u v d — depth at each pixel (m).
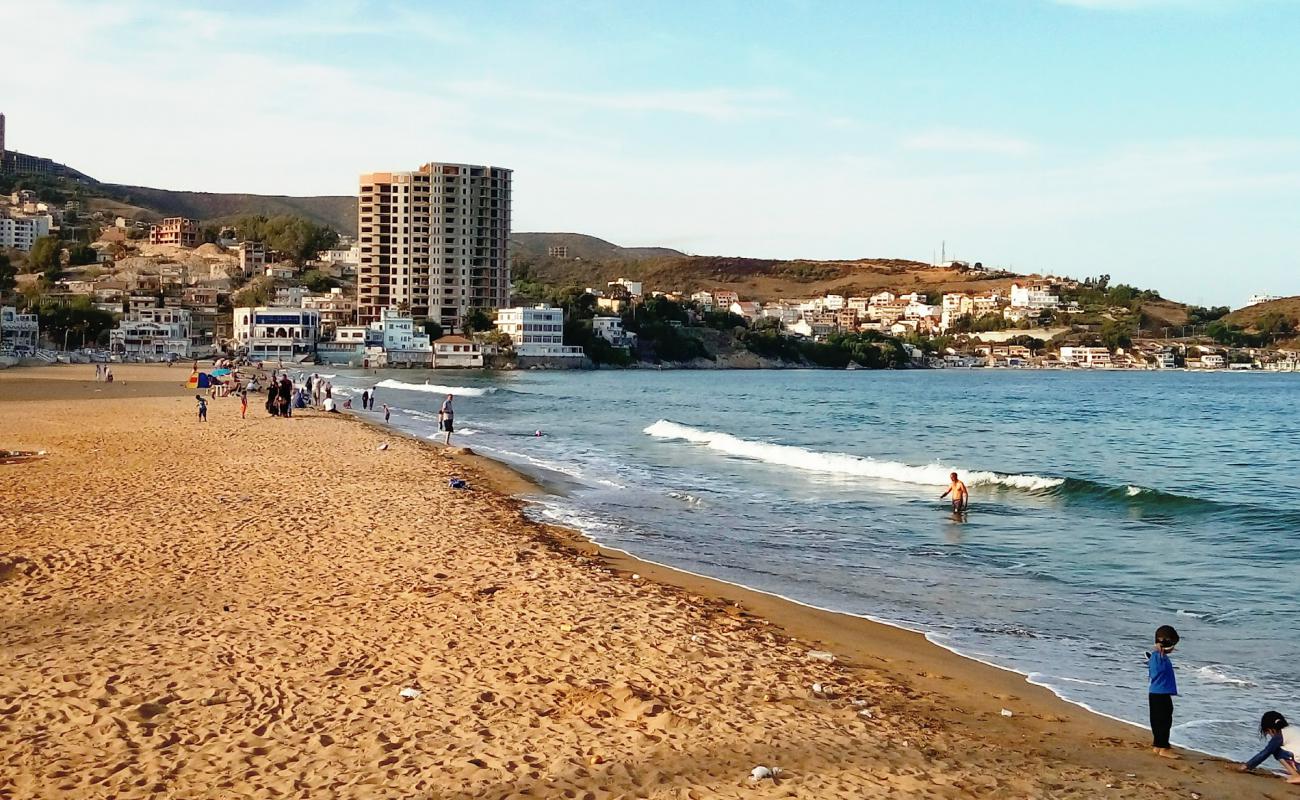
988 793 9.81
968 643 16.14
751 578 20.75
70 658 12.78
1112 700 13.41
